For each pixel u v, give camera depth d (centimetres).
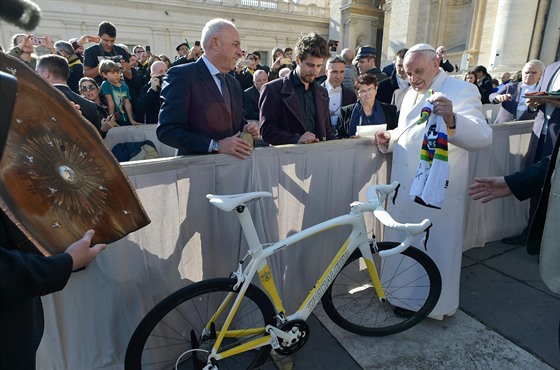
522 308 216
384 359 177
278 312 161
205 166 156
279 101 229
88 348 150
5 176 75
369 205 165
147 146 327
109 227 103
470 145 165
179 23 1983
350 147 205
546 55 820
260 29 2277
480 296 229
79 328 146
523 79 376
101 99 397
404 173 193
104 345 152
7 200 73
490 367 172
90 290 143
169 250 157
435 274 185
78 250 81
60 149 93
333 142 199
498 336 192
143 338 136
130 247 147
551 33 805
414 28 1437
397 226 155
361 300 227
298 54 223
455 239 191
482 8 1109
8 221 75
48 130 90
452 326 200
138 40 1898
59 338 144
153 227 150
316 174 196
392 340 190
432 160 156
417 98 193
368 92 274
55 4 1628
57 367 148
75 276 140
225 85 186
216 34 171
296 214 194
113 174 106
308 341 190
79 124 99
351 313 214
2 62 79
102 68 393
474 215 292
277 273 187
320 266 216
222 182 162
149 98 398
